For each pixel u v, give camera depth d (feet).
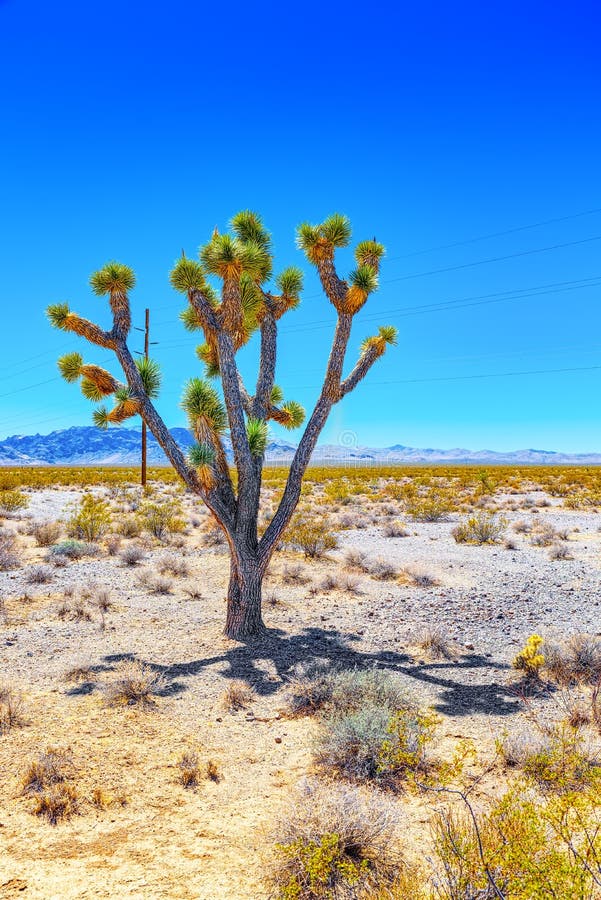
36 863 12.83
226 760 17.65
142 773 16.78
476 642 29.86
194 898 11.76
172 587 41.65
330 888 11.87
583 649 25.35
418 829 14.03
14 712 19.94
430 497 115.34
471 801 15.07
